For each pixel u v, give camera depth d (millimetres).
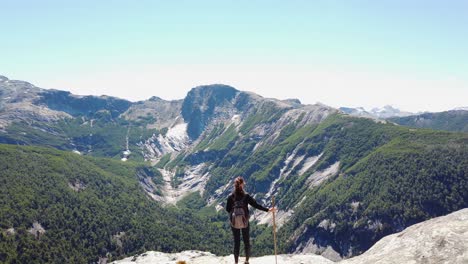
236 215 16625
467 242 12539
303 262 20078
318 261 20234
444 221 14398
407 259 13172
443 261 12227
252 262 20656
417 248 13508
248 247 16734
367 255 15477
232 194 17125
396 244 14805
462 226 13469
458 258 12016
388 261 13531
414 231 14836
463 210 14742
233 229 16719
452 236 13055
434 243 13188
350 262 15531
